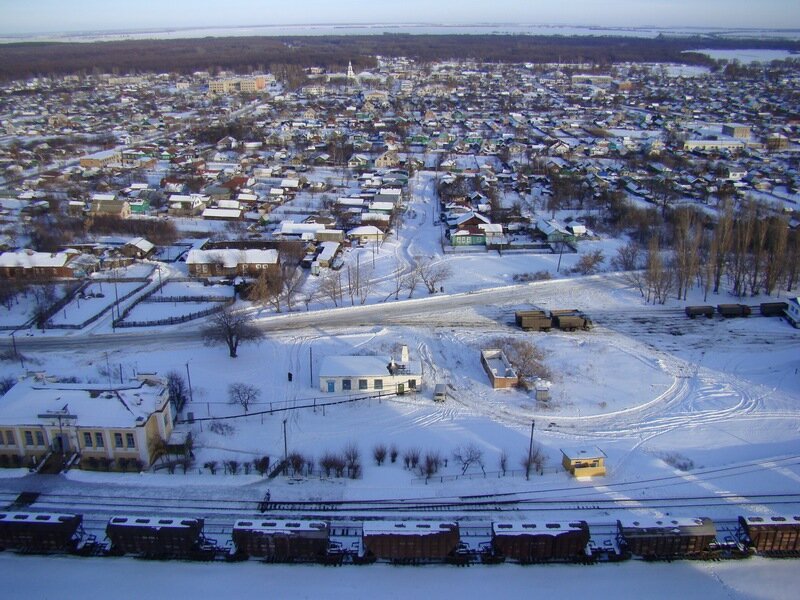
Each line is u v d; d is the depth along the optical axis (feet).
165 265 444.96
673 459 237.04
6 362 305.73
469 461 230.48
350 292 389.39
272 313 369.50
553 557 186.39
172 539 184.14
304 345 327.88
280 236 495.00
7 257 417.28
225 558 185.88
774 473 229.25
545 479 224.33
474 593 175.22
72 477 221.66
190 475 223.71
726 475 228.02
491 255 474.08
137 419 225.97
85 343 328.70
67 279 414.21
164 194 624.59
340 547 190.39
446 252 479.00
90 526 199.00
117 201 553.23
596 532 198.70
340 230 503.20
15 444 228.22
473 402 277.64
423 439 248.52
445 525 185.68
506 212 561.02
